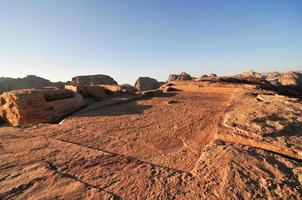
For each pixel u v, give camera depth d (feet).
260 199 12.07
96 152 20.39
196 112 36.60
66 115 39.81
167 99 50.98
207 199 12.38
